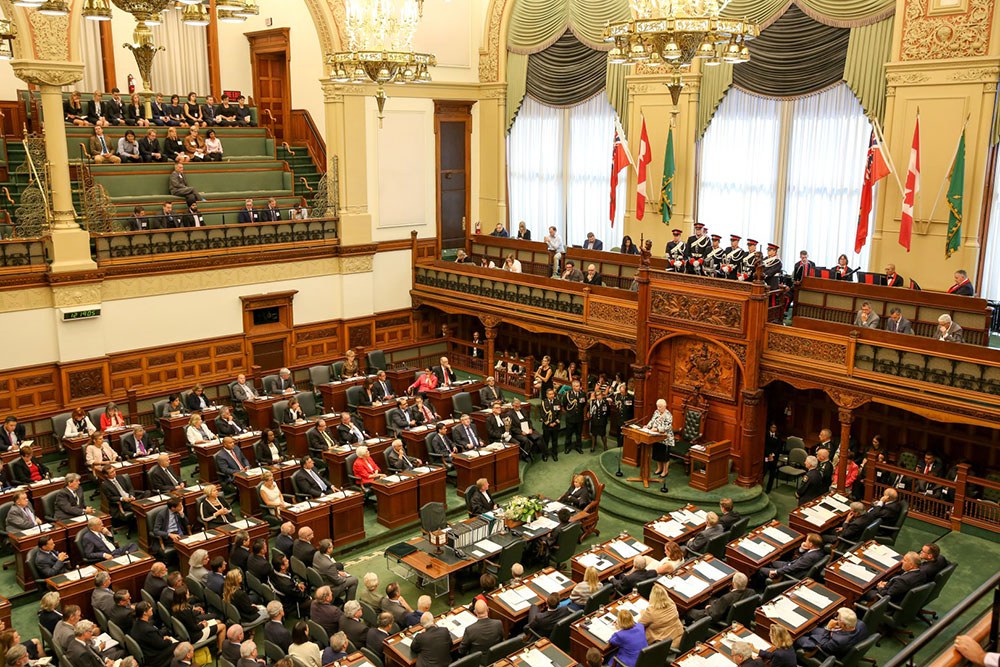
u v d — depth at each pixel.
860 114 18.45
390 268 24.66
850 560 12.30
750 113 20.27
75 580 12.03
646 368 18.86
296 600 12.41
